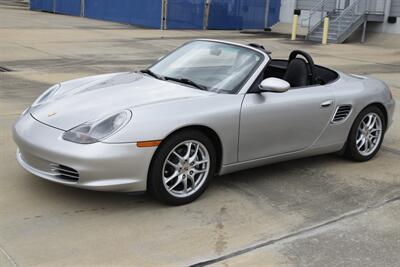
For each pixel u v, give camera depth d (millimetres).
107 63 12289
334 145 5145
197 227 3721
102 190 3688
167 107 3918
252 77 4441
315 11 24062
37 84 8984
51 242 3373
